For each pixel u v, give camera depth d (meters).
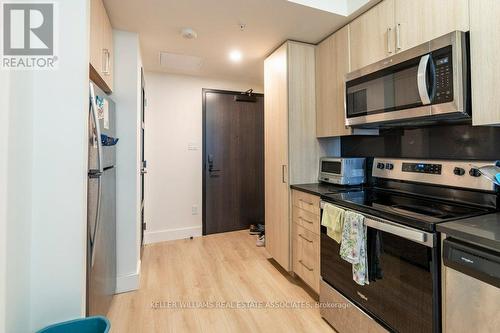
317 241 1.92
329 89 2.20
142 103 2.86
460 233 0.97
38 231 1.20
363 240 1.42
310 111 2.38
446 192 1.55
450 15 1.29
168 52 2.63
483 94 1.16
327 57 2.22
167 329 1.70
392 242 1.28
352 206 1.54
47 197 1.21
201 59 2.83
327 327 1.72
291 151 2.31
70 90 1.24
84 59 1.26
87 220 1.33
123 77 2.17
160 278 2.38
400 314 1.23
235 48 2.51
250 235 3.63
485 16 1.15
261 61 2.88
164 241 3.39
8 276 0.99
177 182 3.48
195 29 2.13
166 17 1.94
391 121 1.64
